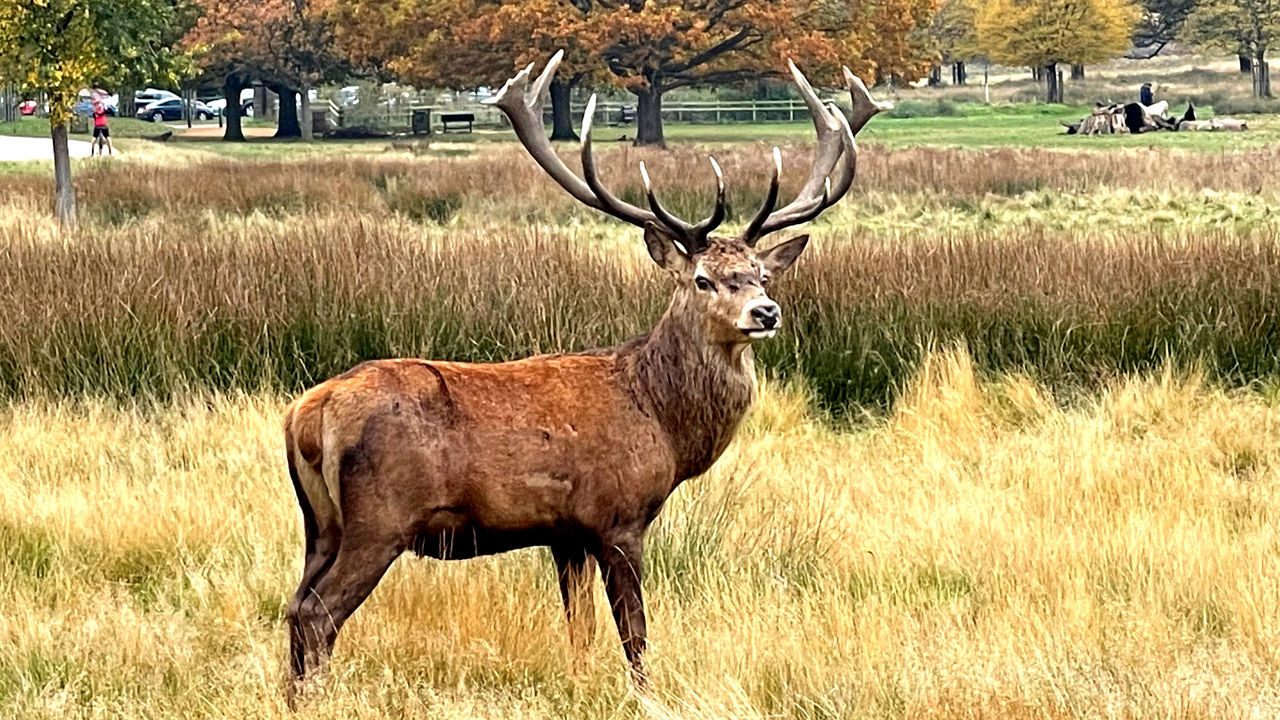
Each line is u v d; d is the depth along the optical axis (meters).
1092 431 21.92
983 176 62.66
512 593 15.08
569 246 29.84
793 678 13.37
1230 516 18.83
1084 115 148.62
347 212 50.78
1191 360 25.84
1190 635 14.60
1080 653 13.65
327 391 12.73
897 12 113.38
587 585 13.88
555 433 13.09
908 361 25.67
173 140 126.56
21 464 20.08
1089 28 157.12
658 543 16.47
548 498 13.07
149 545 16.89
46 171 69.94
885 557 16.84
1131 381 24.83
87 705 12.92
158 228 41.16
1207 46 161.62
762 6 108.69
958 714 12.37
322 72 128.50
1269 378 25.61
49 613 14.94
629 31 106.88
